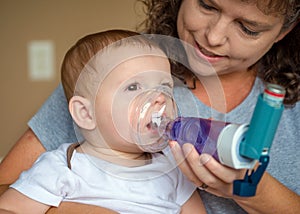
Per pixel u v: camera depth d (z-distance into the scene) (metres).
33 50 2.19
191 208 1.23
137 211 1.13
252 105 1.28
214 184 0.98
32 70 2.21
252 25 1.05
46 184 1.12
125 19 2.16
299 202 1.12
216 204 1.27
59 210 1.11
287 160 1.27
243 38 1.08
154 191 1.15
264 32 1.08
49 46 2.19
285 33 1.20
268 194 1.07
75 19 2.17
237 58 1.12
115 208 1.12
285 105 1.29
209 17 1.07
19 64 2.20
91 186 1.12
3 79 2.21
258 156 0.85
